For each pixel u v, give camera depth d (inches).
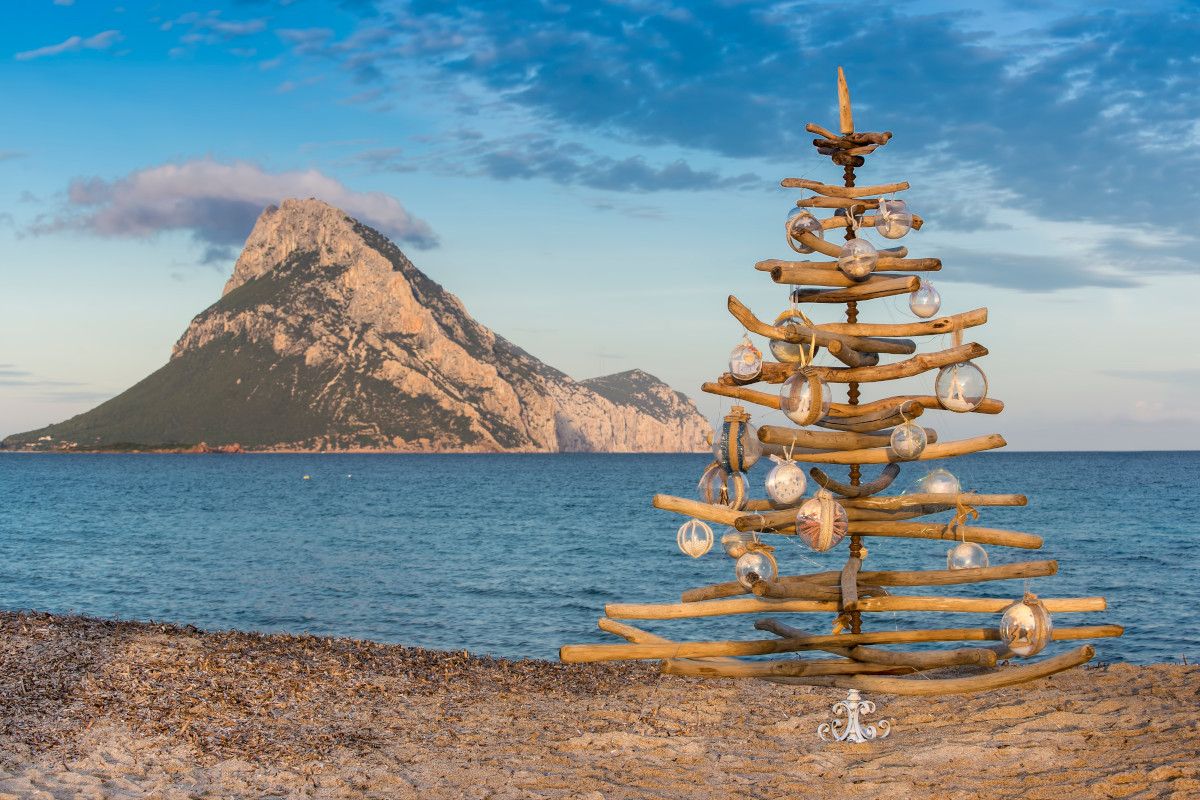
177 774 209.3
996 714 258.5
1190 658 499.5
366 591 803.4
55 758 216.4
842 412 246.1
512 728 257.1
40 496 2576.3
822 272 252.2
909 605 249.8
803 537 229.0
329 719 259.3
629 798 197.0
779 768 219.9
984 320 235.0
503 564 1016.9
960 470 4574.3
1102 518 1582.2
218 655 321.4
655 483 3668.8
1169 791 184.2
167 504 2225.6
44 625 350.0
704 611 253.9
